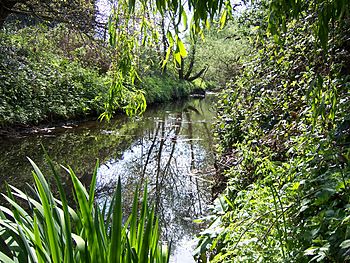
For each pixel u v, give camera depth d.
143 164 5.88
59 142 7.12
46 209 1.08
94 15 7.02
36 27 9.41
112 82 2.18
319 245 1.37
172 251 2.86
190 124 10.04
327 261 1.33
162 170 5.54
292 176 1.75
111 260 1.05
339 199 1.43
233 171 3.09
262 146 2.63
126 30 1.90
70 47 10.61
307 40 2.57
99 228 1.09
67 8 6.97
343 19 1.68
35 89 8.52
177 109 13.62
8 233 1.24
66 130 8.37
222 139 4.56
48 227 1.08
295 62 2.83
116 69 2.13
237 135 4.00
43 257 1.08
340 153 1.56
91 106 9.89
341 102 1.74
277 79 3.20
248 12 4.36
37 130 7.88
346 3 1.22
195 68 19.25
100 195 4.30
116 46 1.92
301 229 1.43
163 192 4.50
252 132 3.02
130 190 4.55
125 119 10.59
